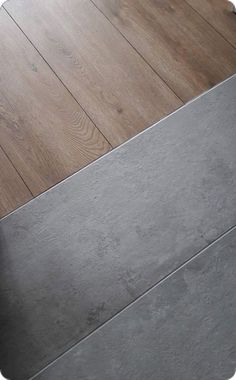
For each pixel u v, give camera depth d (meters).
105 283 1.52
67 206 1.62
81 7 1.97
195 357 1.42
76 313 1.48
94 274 1.53
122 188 1.64
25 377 1.41
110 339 1.45
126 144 1.71
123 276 1.52
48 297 1.50
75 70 1.85
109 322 1.47
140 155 1.69
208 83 1.80
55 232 1.59
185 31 1.90
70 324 1.47
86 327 1.46
